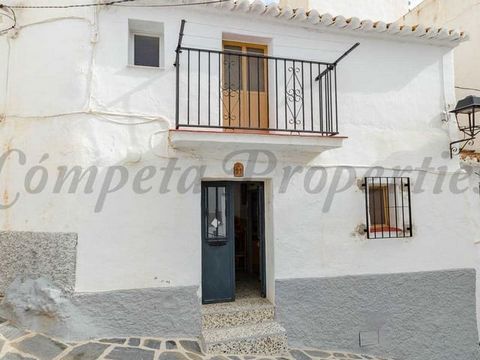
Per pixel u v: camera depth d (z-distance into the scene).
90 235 4.07
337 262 4.91
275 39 4.92
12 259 4.11
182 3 4.49
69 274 3.96
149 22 4.46
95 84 4.22
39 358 3.39
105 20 4.31
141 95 4.36
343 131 5.11
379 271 5.05
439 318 5.20
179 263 4.33
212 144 4.31
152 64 4.70
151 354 3.74
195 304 4.32
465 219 5.53
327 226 4.91
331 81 5.12
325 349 4.71
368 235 5.02
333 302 4.80
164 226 4.31
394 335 4.98
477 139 6.54
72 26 4.26
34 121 4.23
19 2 4.41
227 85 4.95
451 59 5.76
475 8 6.93
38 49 4.30
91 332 3.94
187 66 4.54
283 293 4.66
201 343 4.15
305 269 4.78
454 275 5.35
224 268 4.88
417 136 5.44
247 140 4.25
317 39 5.11
